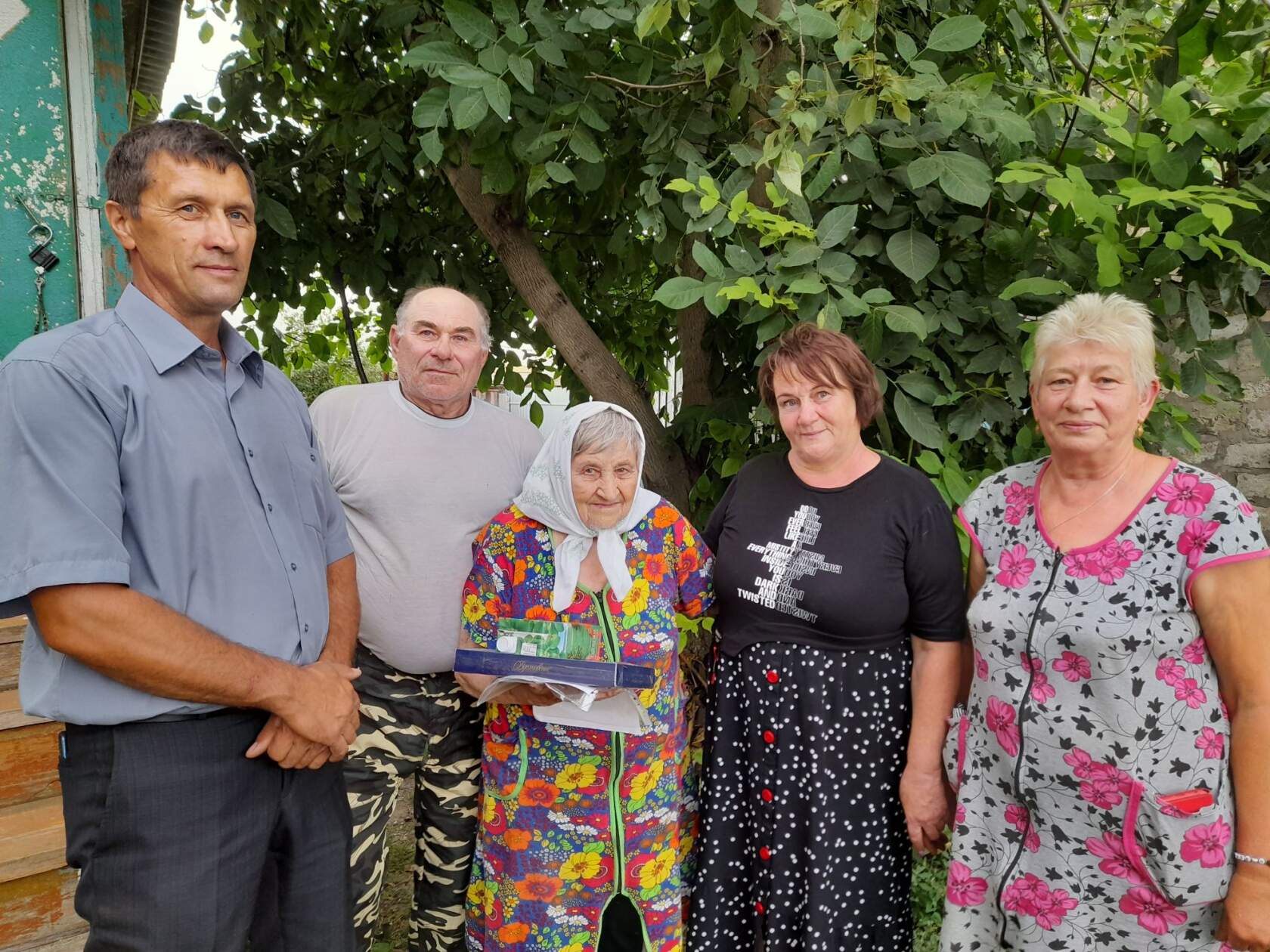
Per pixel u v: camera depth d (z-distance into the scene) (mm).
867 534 1750
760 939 1847
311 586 1427
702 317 2943
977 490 1668
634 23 2115
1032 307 2086
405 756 1963
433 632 1918
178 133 1240
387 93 3109
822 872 1734
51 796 1857
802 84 1789
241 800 1288
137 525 1193
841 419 1761
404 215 3533
